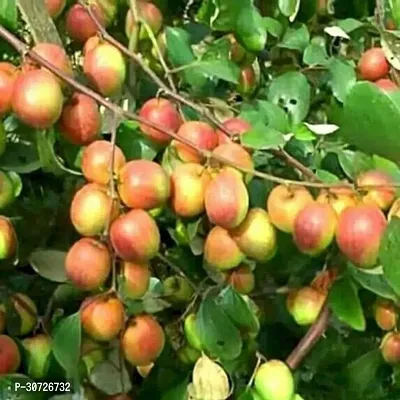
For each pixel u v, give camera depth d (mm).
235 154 1022
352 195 1012
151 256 1016
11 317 1139
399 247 977
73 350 1053
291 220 1017
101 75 1100
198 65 1187
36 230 1210
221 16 1194
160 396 1177
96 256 1021
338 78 1244
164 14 1313
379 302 1209
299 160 1151
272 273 1216
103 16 1211
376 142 1080
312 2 1335
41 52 1024
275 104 1206
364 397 1398
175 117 1057
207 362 1143
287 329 1328
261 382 1129
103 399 1138
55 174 1099
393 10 1307
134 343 1086
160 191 1008
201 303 1151
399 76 1261
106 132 1106
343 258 1140
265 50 1328
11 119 1080
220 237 1051
